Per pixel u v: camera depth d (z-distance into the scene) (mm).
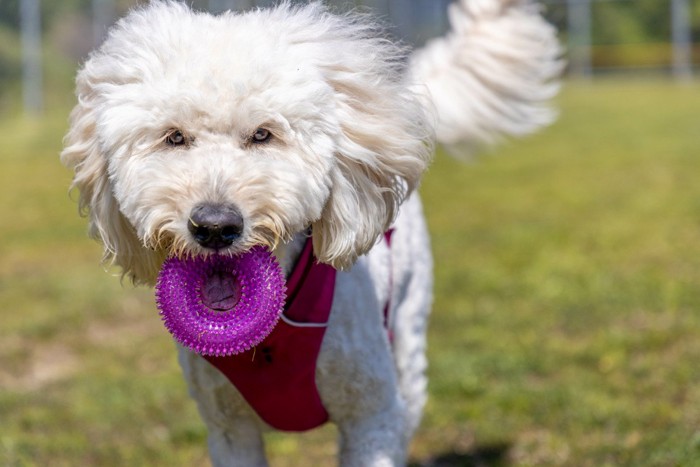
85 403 6590
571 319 7754
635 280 8789
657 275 8945
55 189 16531
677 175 15070
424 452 5625
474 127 5816
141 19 3697
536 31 5828
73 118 3779
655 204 12680
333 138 3570
